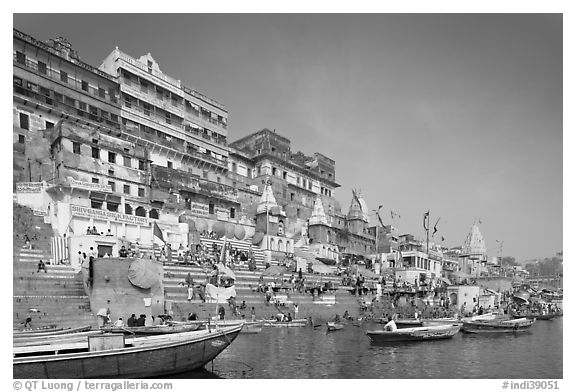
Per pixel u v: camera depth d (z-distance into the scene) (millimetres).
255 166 74625
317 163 86688
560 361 25484
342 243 81062
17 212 35531
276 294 42906
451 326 33906
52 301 28094
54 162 41281
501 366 24016
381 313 49219
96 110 48656
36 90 43031
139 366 17094
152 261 31891
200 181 56281
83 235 34656
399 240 100000
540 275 111688
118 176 44375
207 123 65125
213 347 19125
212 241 52500
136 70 54094
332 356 24828
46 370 15500
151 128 55312
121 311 29766
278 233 65562
